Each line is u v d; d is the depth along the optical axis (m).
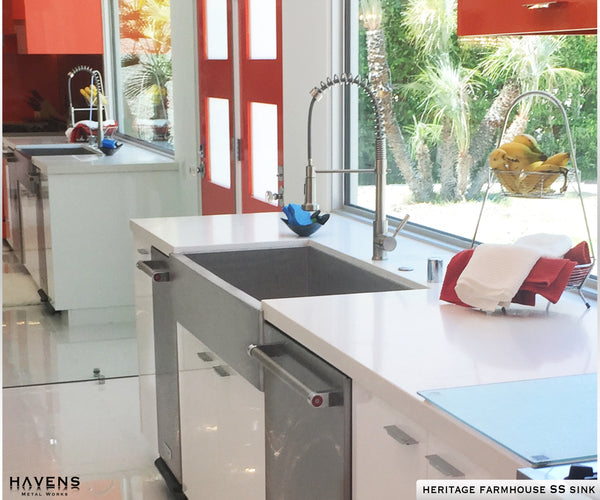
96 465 3.20
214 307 2.31
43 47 4.76
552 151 2.39
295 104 3.66
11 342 4.62
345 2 3.38
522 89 2.50
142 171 4.77
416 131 3.06
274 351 1.96
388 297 2.06
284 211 2.91
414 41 3.03
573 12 1.57
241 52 4.17
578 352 1.59
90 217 4.80
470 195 2.78
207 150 4.58
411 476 1.42
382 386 1.45
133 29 4.74
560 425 1.22
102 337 4.74
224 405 2.34
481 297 1.88
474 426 1.22
